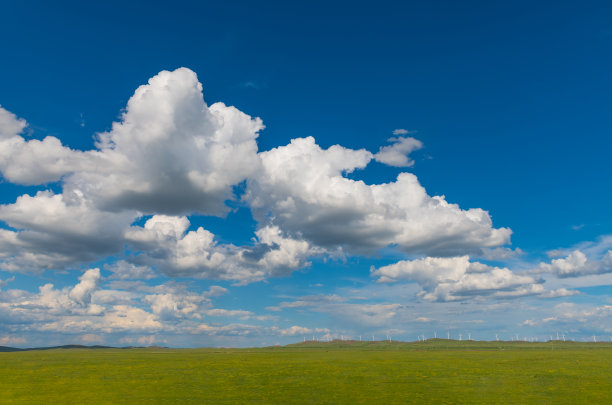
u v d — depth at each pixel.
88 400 71.19
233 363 126.31
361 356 165.25
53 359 147.12
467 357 153.25
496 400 71.38
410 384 85.62
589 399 71.75
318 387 82.62
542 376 94.25
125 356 175.25
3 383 87.81
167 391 79.00
